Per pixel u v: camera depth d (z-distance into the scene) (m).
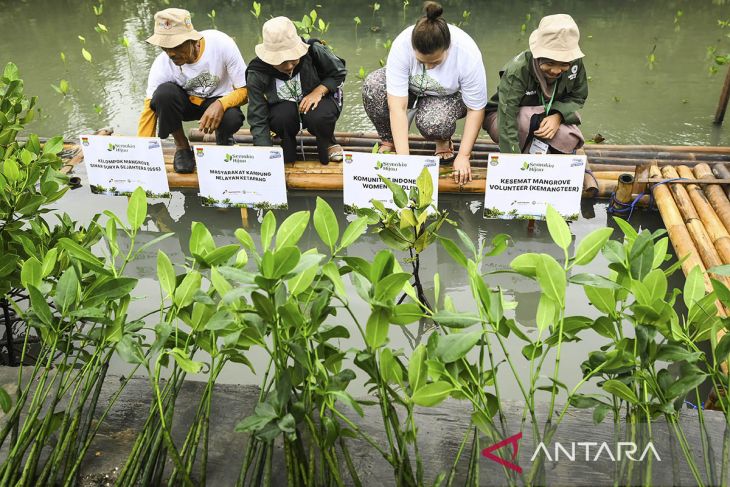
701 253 3.02
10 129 2.79
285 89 3.82
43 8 8.37
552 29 3.24
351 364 2.60
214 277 1.40
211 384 1.51
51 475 1.42
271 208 3.69
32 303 1.45
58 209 3.83
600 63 6.11
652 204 3.59
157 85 3.86
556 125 3.52
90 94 5.63
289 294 1.33
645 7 7.94
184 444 1.46
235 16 7.92
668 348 1.29
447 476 1.51
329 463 1.37
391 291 1.30
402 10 7.99
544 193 3.38
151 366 2.57
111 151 3.75
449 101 3.75
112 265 1.57
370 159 3.39
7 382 1.86
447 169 3.93
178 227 3.70
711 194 3.47
